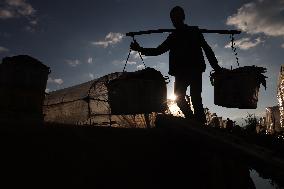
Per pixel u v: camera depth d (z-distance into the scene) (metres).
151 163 3.68
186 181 3.89
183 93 5.00
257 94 5.27
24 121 2.85
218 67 5.16
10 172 2.52
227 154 3.34
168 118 4.02
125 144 3.54
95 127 3.40
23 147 2.68
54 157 2.84
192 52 4.95
